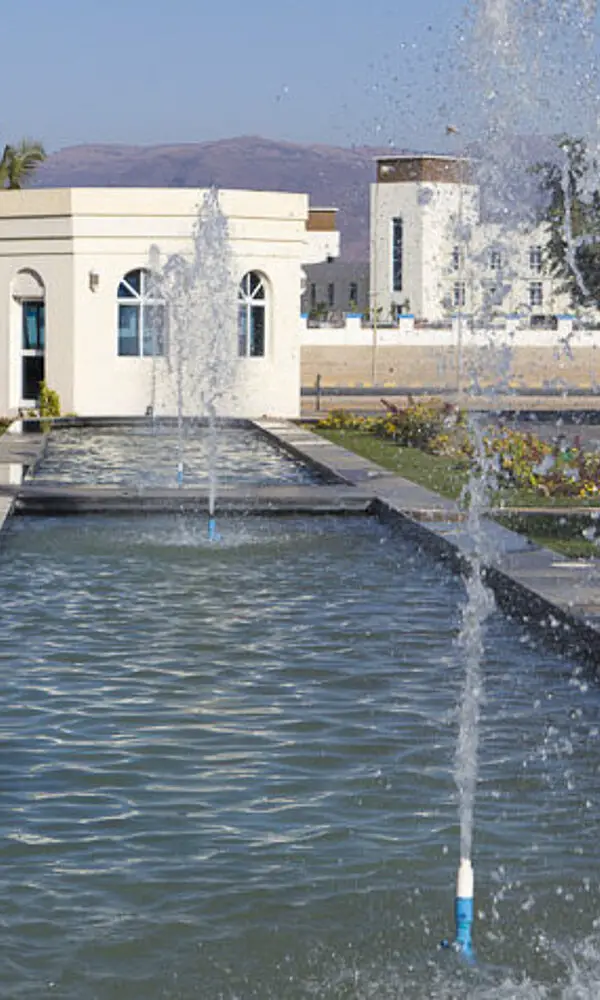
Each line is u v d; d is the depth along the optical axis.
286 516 17.58
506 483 19.80
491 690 9.62
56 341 31.61
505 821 7.21
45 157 56.72
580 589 11.46
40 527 16.42
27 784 7.71
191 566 14.09
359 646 10.88
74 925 6.05
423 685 9.79
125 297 31.58
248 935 6.00
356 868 6.64
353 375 55.03
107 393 31.56
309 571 13.88
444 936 6.00
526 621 11.41
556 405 40.44
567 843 6.94
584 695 9.50
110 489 17.86
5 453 22.94
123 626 11.48
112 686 9.72
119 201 31.23
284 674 10.07
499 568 12.47
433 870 6.62
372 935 6.02
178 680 9.90
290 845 6.88
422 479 20.19
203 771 7.96
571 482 18.81
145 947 5.89
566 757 8.21
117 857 6.73
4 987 5.54
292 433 27.34
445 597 12.66
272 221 31.94
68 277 31.34
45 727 8.76
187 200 31.38
